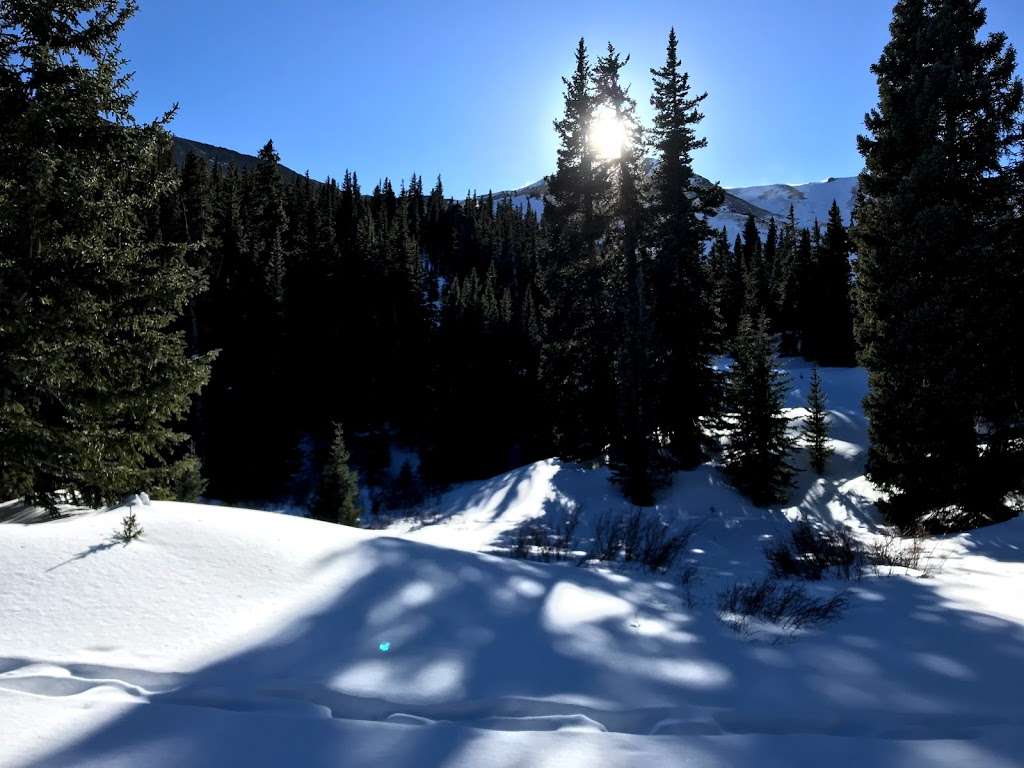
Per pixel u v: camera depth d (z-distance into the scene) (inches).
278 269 1939.0
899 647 196.7
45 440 320.8
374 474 1721.2
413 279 2215.8
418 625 190.1
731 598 262.7
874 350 746.8
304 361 1844.2
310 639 175.6
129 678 149.9
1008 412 660.7
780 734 137.7
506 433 1951.3
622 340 1073.5
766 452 984.9
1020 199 711.7
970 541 482.6
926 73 745.6
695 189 1170.0
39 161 316.2
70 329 333.7
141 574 204.2
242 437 1487.5
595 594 241.4
